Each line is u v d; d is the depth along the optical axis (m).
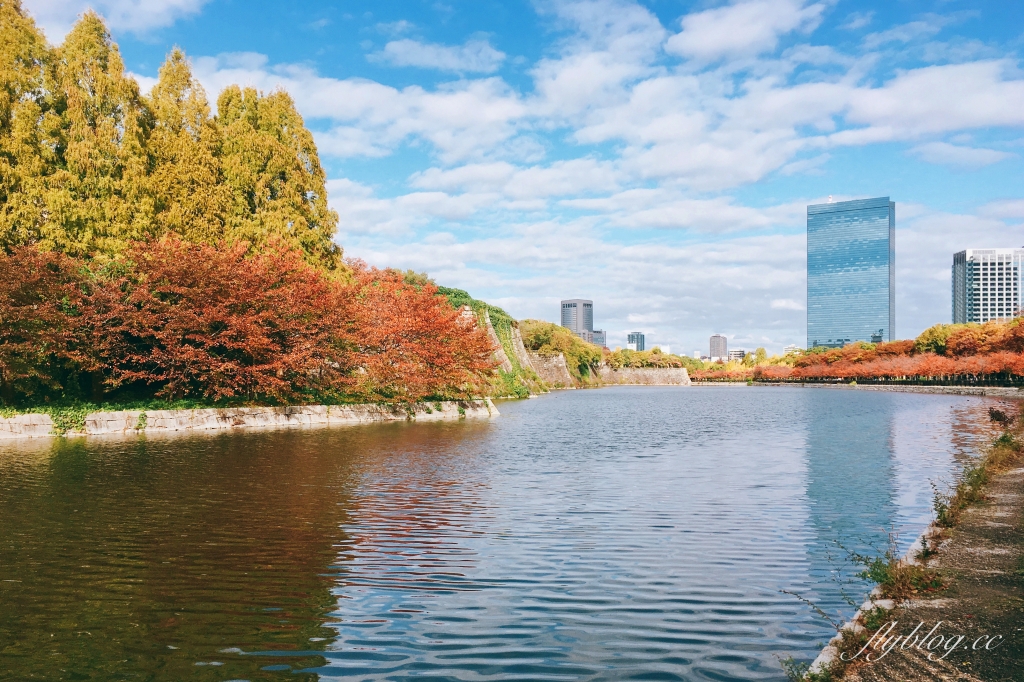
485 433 37.28
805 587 10.35
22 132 36.25
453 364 53.75
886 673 6.33
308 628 8.69
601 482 20.30
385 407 47.94
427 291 54.19
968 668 6.40
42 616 9.08
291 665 7.59
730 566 11.48
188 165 43.22
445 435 35.47
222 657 7.81
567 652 7.94
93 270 37.34
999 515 13.45
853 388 156.38
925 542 11.36
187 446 28.78
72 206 36.84
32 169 36.25
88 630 8.59
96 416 34.00
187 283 38.16
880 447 30.62
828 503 16.98
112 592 10.03
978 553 10.59
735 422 48.34
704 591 10.16
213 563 11.51
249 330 39.38
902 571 9.12
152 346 39.59
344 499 17.19
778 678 7.22
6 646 8.09
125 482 19.44
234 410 39.47
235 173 47.91
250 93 51.25
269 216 47.91
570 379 170.38
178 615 9.12
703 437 36.19
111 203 38.81
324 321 44.97
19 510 15.61
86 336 36.00
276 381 40.62
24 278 31.73
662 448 30.42
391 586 10.37
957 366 121.31
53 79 38.84
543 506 16.52
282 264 43.06
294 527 14.13
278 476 20.72
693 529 14.14
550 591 10.15
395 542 12.98
